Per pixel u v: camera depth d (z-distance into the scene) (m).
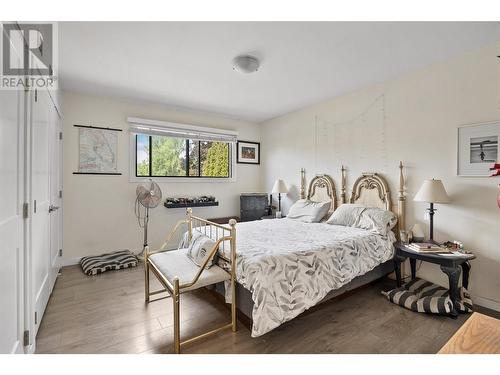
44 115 2.02
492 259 2.19
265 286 1.69
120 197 3.60
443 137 2.50
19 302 1.40
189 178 4.21
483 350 0.80
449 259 2.06
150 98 3.56
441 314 2.05
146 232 3.64
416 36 2.05
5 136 1.22
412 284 2.53
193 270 1.95
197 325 1.96
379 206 3.02
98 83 3.01
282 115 4.48
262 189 4.98
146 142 3.87
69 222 3.24
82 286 2.65
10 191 1.28
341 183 3.49
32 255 1.57
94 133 3.40
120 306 2.23
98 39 2.06
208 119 4.40
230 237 1.87
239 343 1.73
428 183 2.37
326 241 2.31
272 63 2.51
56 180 2.69
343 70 2.69
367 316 2.09
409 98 2.76
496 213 2.17
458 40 2.12
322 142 3.79
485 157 2.22
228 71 2.69
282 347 1.68
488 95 2.21
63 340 1.75
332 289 2.02
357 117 3.29
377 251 2.47
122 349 1.66
